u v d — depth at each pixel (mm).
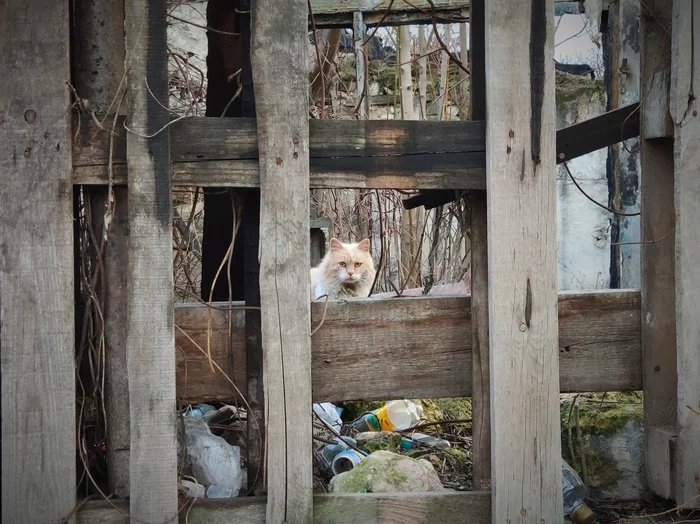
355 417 4461
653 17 3170
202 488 2893
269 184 2691
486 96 2803
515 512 2826
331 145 2766
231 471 3043
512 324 2812
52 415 2611
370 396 3012
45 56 2570
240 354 2955
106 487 2854
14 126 2564
